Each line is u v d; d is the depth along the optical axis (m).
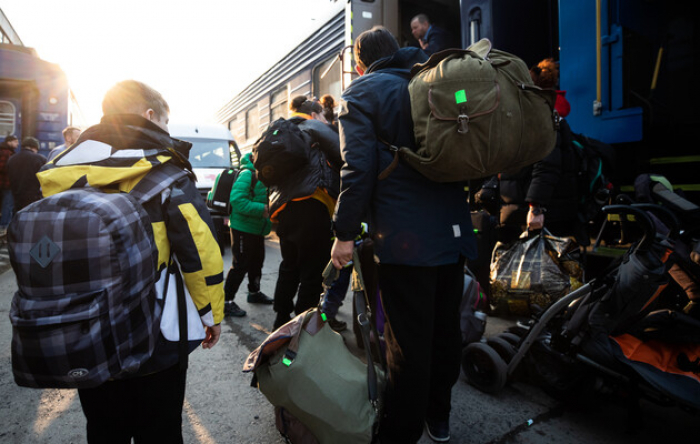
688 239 2.28
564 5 3.67
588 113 3.53
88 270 1.03
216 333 1.39
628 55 3.43
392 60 1.64
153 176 1.23
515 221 3.28
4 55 8.33
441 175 1.44
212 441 1.91
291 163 2.36
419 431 1.63
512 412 2.15
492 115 1.30
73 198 1.08
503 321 3.32
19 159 6.42
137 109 1.31
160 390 1.27
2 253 6.10
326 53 6.65
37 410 2.17
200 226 1.27
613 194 3.39
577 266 2.92
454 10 5.55
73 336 1.01
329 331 1.80
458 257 1.61
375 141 1.52
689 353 1.89
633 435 1.96
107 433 1.30
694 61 3.97
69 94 9.20
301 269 2.56
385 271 1.57
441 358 1.82
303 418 1.58
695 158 3.36
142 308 1.12
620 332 2.01
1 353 2.80
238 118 11.88
